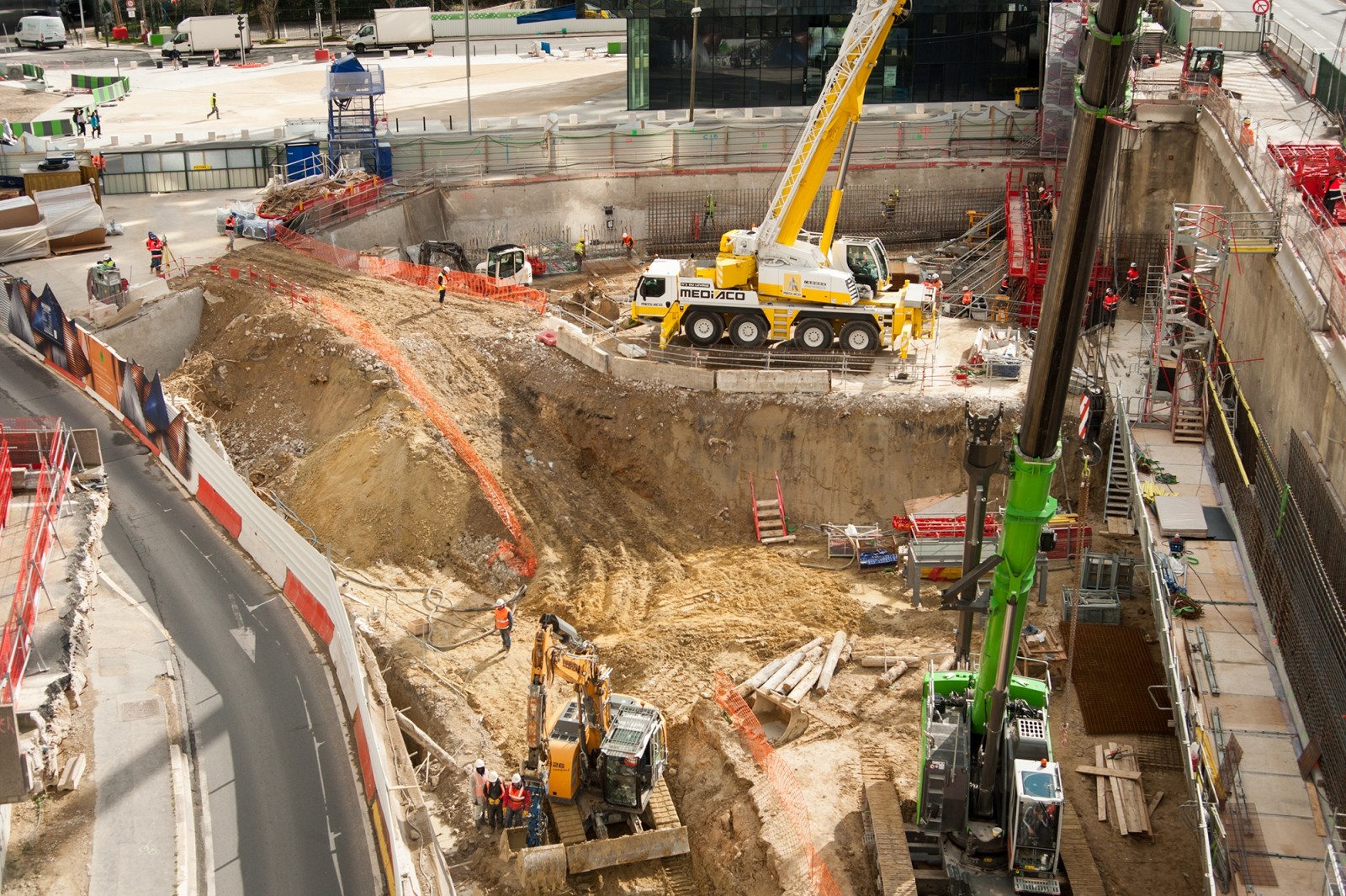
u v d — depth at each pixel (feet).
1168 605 93.66
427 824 80.69
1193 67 163.63
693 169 185.37
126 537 110.93
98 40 334.85
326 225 165.78
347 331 139.23
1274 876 72.84
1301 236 106.52
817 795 87.10
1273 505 95.66
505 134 194.70
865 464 123.03
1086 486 94.07
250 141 192.75
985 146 191.11
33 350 141.69
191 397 138.10
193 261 159.33
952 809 77.66
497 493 123.34
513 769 93.30
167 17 349.41
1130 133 156.35
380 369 132.36
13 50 316.40
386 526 119.55
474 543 119.44
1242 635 92.63
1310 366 97.25
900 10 117.91
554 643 88.53
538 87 251.60
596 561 117.91
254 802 83.61
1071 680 95.86
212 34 294.46
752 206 185.47
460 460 124.57
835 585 112.88
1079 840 80.74
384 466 122.62
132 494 117.29
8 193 175.63
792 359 131.13
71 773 83.20
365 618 107.65
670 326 132.87
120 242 166.91
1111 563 103.24
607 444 129.08
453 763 92.22
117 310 143.43
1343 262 99.96
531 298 155.74
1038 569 94.73
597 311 153.58
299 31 351.67
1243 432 110.93
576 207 184.14
